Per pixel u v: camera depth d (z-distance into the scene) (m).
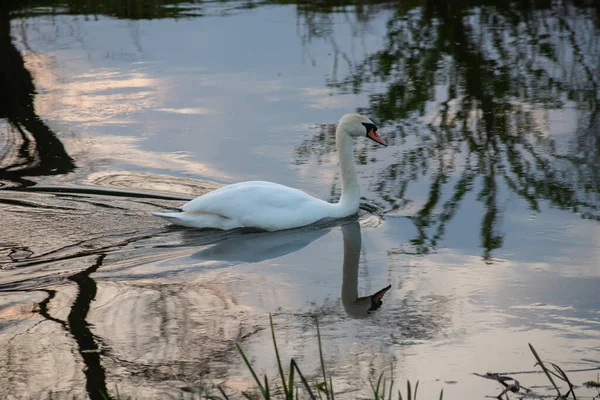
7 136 16.34
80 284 10.20
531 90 19.34
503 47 23.25
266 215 12.43
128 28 25.23
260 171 14.55
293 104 18.17
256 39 23.84
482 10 27.88
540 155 15.15
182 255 11.30
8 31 25.27
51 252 11.26
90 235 11.96
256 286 10.21
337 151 14.23
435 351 8.48
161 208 13.03
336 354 8.42
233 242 11.93
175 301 9.71
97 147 15.72
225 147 15.68
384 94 18.98
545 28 25.27
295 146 15.70
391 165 14.98
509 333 8.86
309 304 9.67
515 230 11.95
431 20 26.41
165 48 22.91
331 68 21.09
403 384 7.82
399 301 9.73
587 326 8.98
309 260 11.16
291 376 6.96
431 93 19.20
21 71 20.94
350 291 10.05
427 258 11.09
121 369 8.10
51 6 28.89
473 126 16.95
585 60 21.66
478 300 9.70
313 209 12.81
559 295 9.77
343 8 28.05
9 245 11.49
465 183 13.96
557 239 11.55
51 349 8.49
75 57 22.19
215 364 8.21
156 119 17.23
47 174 14.38
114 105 18.17
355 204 13.05
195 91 19.08
